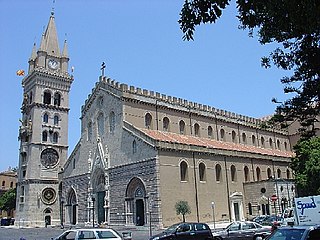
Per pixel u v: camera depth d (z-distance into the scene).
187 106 75.56
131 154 62.44
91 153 73.12
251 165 75.00
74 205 76.44
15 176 151.62
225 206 66.06
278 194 66.81
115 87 69.12
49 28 99.38
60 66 97.81
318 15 11.14
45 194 87.00
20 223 86.06
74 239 26.36
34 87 92.56
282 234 17.36
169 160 59.09
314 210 26.84
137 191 60.62
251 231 34.62
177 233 32.50
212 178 65.44
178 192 58.81
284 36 17.67
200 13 11.06
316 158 55.06
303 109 24.97
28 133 89.88
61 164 91.88
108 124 69.69
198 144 66.12
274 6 11.59
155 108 70.00
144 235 49.19
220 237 34.16
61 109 95.00
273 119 26.81
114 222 63.12
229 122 83.56
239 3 11.65
